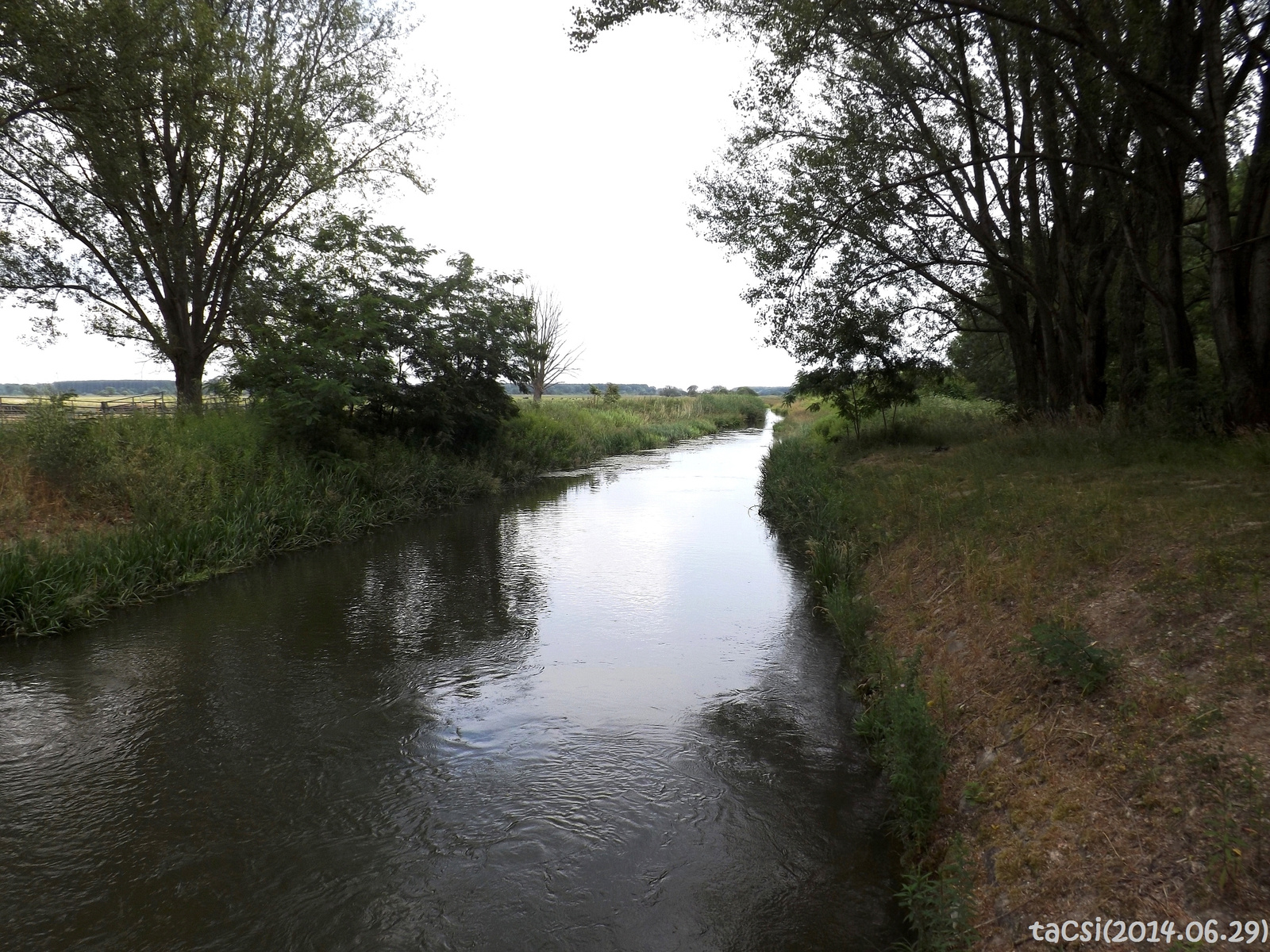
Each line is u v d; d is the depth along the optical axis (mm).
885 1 11422
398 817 5125
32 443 12914
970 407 33906
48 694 7270
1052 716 4496
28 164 16875
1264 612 4414
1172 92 10609
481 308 22422
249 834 4953
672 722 6570
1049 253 17891
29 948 3908
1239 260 10781
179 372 19609
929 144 16641
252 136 18516
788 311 20188
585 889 4320
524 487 23734
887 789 5371
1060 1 9586
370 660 8180
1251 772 3260
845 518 12398
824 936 3895
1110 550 6094
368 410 20047
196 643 8766
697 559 13227
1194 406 11383
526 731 6438
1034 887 3467
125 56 14234
